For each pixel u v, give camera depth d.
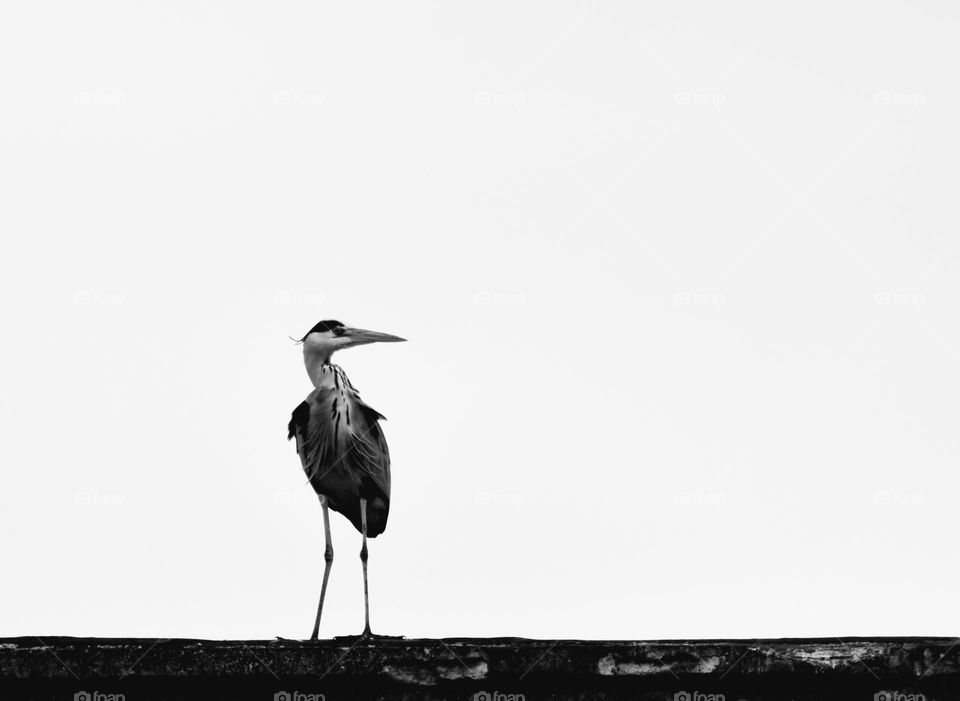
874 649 5.62
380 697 5.79
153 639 6.14
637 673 5.68
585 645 5.72
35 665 5.78
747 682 5.69
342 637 8.24
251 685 5.82
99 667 5.78
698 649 5.68
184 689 5.82
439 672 5.74
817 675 5.62
